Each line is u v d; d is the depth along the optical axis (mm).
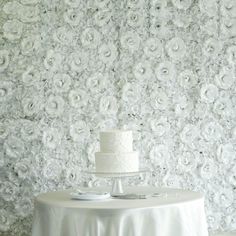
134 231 2361
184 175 3654
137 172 2768
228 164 3674
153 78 3654
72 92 3604
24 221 3561
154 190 3064
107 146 2811
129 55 3650
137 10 3676
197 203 2602
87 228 2369
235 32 3693
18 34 3592
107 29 3652
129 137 2834
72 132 3598
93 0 3654
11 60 3592
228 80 3668
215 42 3682
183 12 3686
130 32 3658
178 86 3664
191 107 3664
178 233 2453
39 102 3586
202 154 3660
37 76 3588
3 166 3551
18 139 3559
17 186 3559
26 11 3611
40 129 3578
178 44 3666
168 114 3658
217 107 3666
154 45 3654
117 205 2438
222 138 3674
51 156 3586
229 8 3676
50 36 3623
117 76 3646
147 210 2391
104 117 3631
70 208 2426
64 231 2441
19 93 3582
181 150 3654
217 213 3662
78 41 3635
